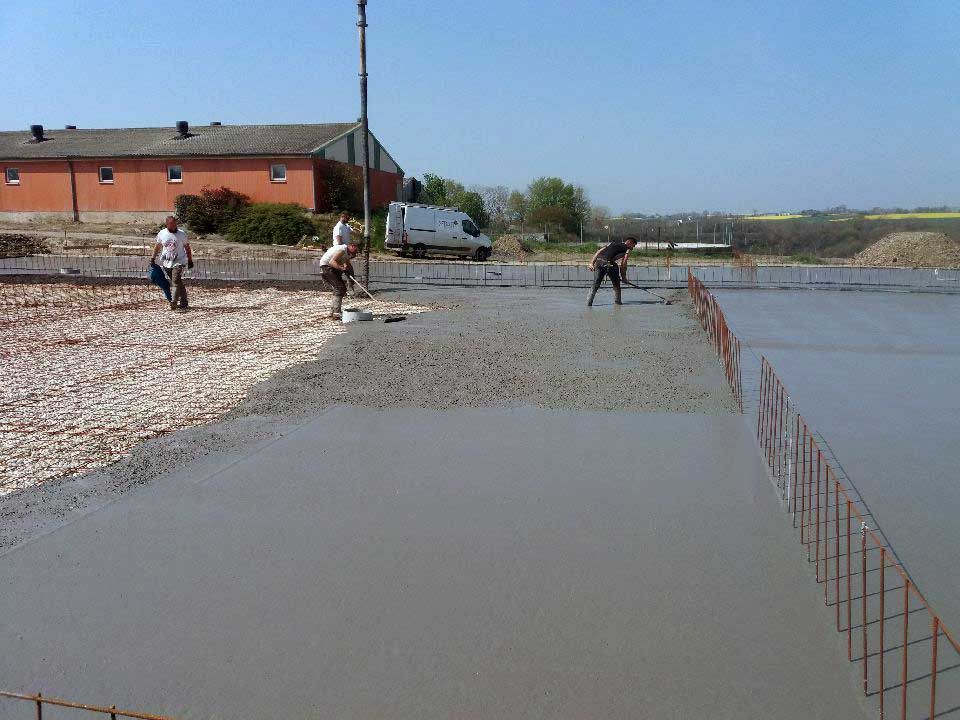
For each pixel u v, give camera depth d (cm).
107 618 401
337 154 3731
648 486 580
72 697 341
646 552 475
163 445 660
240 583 436
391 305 1513
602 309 1489
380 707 334
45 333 1163
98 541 485
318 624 396
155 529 503
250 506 541
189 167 3641
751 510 538
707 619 402
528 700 339
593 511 535
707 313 1291
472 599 420
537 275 2227
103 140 3969
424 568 454
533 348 1074
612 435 699
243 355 1008
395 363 970
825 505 547
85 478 585
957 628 394
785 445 674
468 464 625
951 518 527
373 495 561
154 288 1745
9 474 589
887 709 333
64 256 2681
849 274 2338
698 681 352
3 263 2377
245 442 674
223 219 3481
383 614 405
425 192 5109
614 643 381
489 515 528
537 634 388
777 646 379
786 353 1090
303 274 2164
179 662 365
